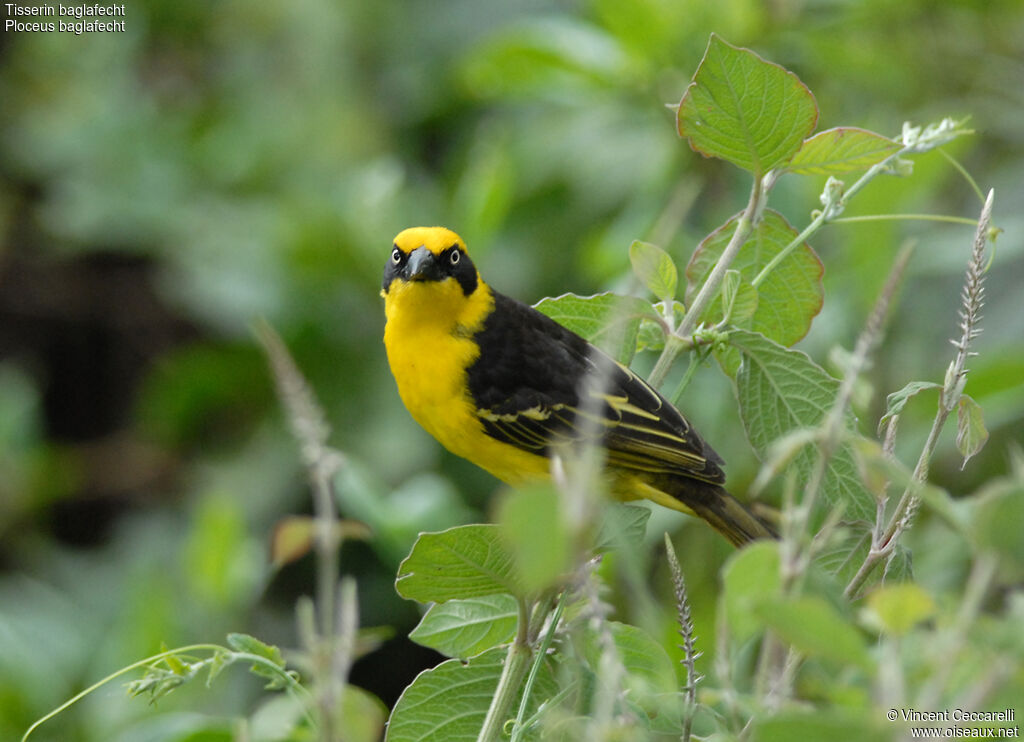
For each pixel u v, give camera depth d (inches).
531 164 531.8
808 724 126.9
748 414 239.5
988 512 127.8
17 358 669.9
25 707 396.2
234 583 415.2
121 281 678.5
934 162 383.9
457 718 222.2
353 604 184.5
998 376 362.9
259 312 536.7
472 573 197.3
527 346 331.0
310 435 197.3
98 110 621.6
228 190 595.8
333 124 596.4
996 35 492.4
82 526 604.7
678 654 299.4
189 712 388.2
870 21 484.1
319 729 185.6
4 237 665.6
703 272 258.1
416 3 610.5
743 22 460.1
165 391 569.6
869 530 223.8
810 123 220.5
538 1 599.5
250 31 629.0
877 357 402.9
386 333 346.0
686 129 226.5
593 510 143.9
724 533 320.2
